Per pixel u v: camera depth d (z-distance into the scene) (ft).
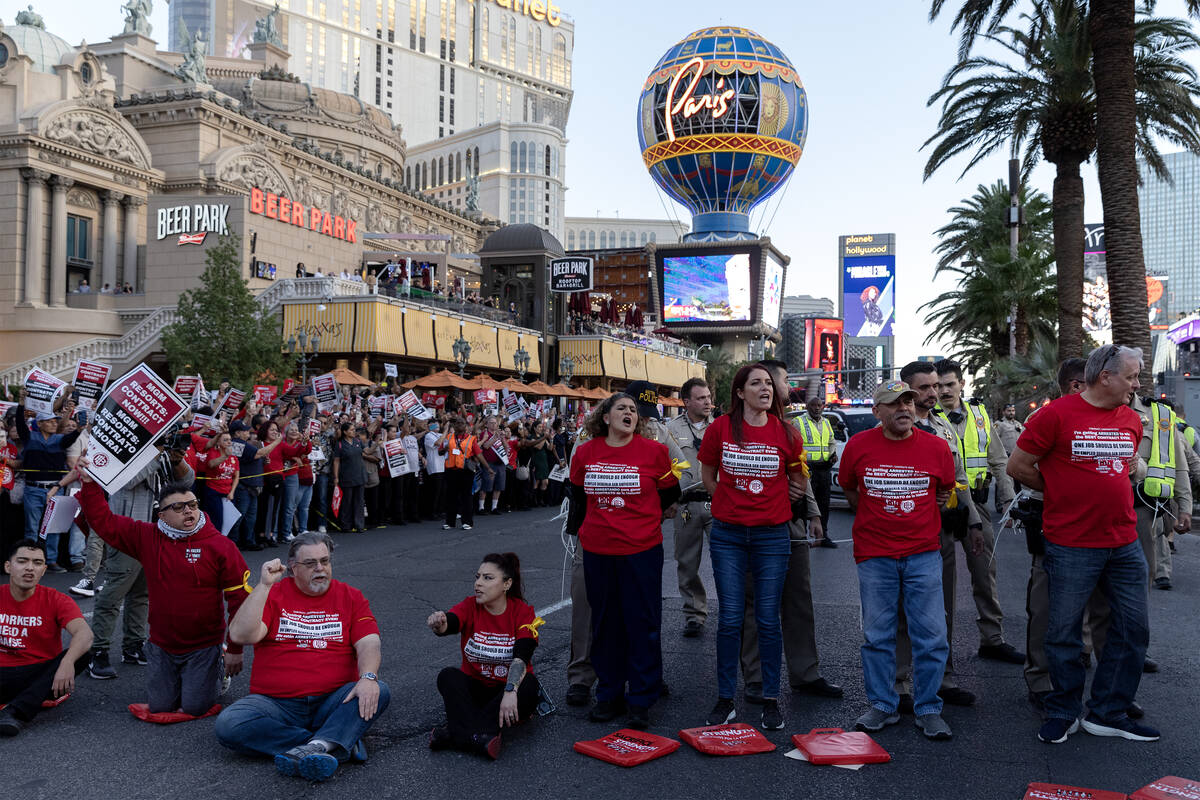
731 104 298.76
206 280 103.04
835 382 398.42
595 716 17.24
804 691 19.27
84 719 17.31
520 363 125.59
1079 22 67.46
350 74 565.94
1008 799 13.52
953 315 134.92
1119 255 55.72
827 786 13.99
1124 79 55.16
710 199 316.40
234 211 133.90
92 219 142.41
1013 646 22.98
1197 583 32.45
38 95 137.28
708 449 17.89
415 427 56.44
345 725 14.88
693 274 303.07
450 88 625.82
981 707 18.12
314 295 117.19
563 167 570.05
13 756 15.30
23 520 33.09
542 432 64.95
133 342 124.77
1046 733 16.03
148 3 194.08
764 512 17.15
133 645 21.54
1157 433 21.36
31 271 131.23
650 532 17.07
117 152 142.51
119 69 182.39
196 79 151.74
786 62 307.58
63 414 33.24
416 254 172.65
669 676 20.49
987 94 81.25
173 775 14.46
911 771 14.62
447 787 13.96
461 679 15.88
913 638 16.69
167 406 18.42
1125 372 15.69
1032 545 18.10
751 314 298.76
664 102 308.60
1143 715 17.42
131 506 24.41
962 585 31.71
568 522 18.51
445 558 38.01
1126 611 16.25
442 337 124.47
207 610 17.39
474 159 554.05
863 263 440.04
